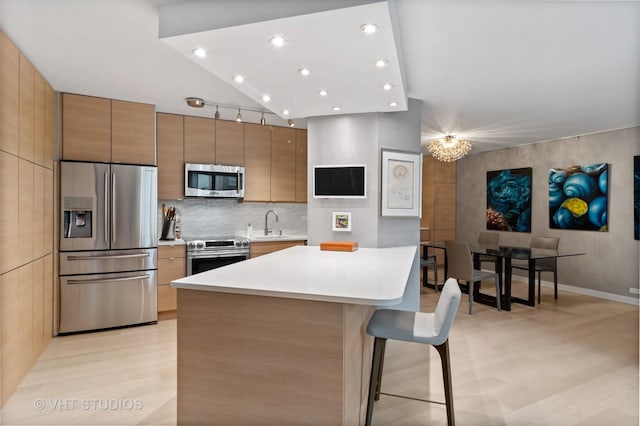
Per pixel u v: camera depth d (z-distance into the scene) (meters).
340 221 3.80
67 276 3.57
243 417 1.84
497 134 5.42
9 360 2.45
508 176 6.50
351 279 2.03
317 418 1.73
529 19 2.20
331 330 1.71
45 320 3.26
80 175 3.60
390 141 3.72
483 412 2.29
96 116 3.72
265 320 1.81
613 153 5.02
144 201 3.90
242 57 2.21
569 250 5.56
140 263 3.89
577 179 5.41
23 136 2.70
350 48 2.08
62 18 2.17
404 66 2.92
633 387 2.62
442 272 7.30
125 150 3.86
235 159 4.81
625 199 4.89
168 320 4.12
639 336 3.65
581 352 3.24
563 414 2.27
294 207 5.57
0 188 2.32
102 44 2.53
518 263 5.60
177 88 3.48
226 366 1.87
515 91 3.54
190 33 1.93
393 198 3.74
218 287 1.84
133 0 1.95
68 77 3.18
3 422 2.16
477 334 3.71
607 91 3.52
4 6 2.03
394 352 3.27
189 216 4.86
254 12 1.81
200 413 1.90
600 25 2.27
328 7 1.69
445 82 3.31
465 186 7.43
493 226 6.80
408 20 2.22
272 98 3.05
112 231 3.74
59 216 3.53
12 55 2.49
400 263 2.63
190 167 4.45
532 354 3.20
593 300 5.07
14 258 2.54
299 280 2.00
